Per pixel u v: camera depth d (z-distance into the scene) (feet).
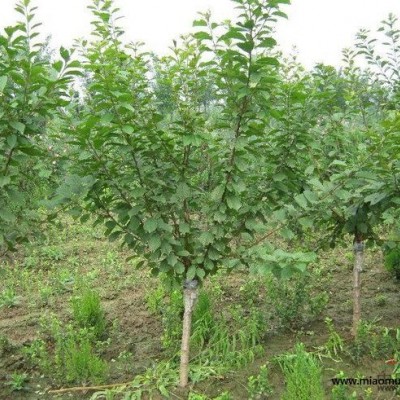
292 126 12.76
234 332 15.17
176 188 11.89
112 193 11.76
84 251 25.18
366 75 17.87
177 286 12.50
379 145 11.28
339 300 18.15
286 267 9.91
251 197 12.94
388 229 21.04
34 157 13.48
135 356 14.61
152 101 12.03
